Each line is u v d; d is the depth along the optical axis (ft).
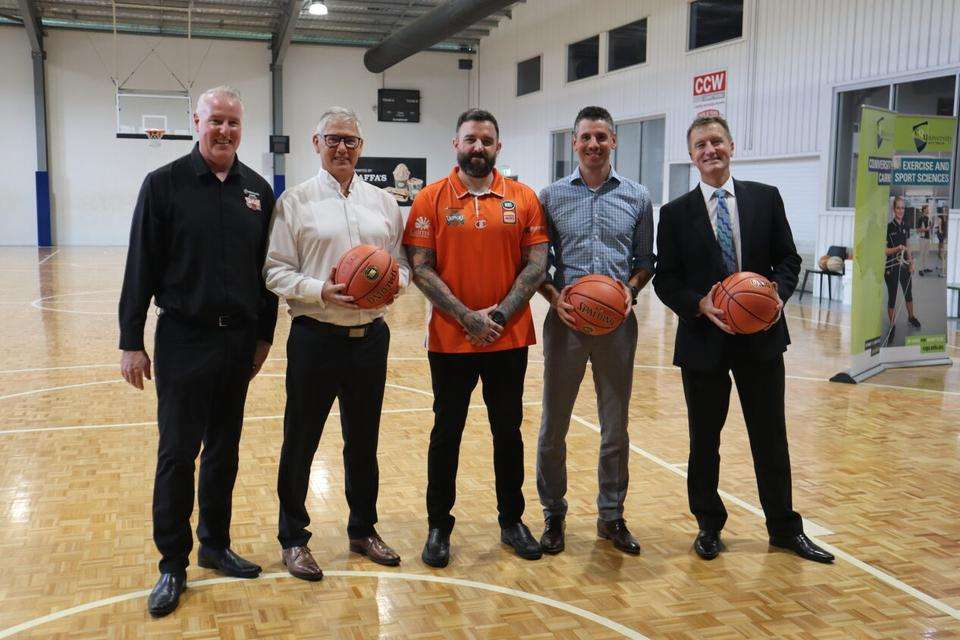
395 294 9.51
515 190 10.41
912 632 8.70
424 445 15.67
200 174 9.27
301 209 9.71
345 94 70.13
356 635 8.59
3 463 14.24
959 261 32.53
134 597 9.38
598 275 10.35
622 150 52.75
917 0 32.71
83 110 64.75
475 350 10.11
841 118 36.81
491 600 9.39
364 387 10.01
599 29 53.57
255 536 11.21
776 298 9.88
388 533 11.37
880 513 12.14
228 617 8.94
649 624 8.85
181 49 65.87
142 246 9.20
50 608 9.09
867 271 21.72
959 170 32.14
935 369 23.11
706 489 10.64
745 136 42.19
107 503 12.37
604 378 10.75
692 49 45.57
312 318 9.72
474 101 72.43
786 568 10.24
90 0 57.36
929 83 32.71
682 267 10.81
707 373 10.43
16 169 63.98
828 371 22.74
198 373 9.27
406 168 72.02
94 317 31.76
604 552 10.75
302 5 56.95
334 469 14.05
